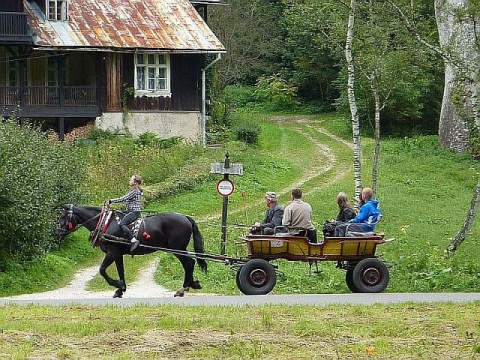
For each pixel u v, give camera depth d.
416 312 16.06
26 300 18.95
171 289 24.34
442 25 38.59
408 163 46.75
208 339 13.75
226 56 67.19
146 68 49.34
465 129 48.03
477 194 27.73
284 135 57.94
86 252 30.11
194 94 50.25
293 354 12.95
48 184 26.36
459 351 13.16
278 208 21.88
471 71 28.66
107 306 16.80
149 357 12.72
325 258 21.05
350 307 16.55
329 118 66.81
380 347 13.34
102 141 46.22
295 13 35.12
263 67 73.00
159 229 21.77
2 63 48.25
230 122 55.72
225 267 26.69
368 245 21.14
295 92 72.31
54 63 49.25
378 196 39.84
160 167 40.97
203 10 57.69
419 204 38.75
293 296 19.42
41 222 25.31
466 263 25.31
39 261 25.97
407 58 33.91
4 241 25.00
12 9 46.00
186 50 48.34
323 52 69.44
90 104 48.00
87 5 49.69
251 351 13.02
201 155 46.09
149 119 49.28
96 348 13.20
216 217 36.06
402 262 25.12
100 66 48.31
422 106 57.31
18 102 46.50
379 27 33.41
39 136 30.42
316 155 50.56
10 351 12.87
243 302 17.83
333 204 37.62
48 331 14.15
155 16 50.16
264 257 20.98
